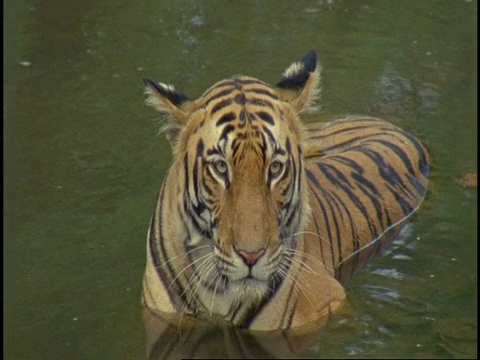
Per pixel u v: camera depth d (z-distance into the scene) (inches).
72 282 433.1
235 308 388.2
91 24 709.3
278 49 670.5
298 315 390.3
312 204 433.1
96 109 588.4
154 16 726.5
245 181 355.6
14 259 450.9
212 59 653.3
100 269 442.0
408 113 591.5
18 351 385.7
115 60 651.5
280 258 361.7
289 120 383.6
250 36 692.1
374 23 714.8
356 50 673.0
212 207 366.0
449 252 452.4
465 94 613.0
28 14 721.0
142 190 503.2
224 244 356.5
